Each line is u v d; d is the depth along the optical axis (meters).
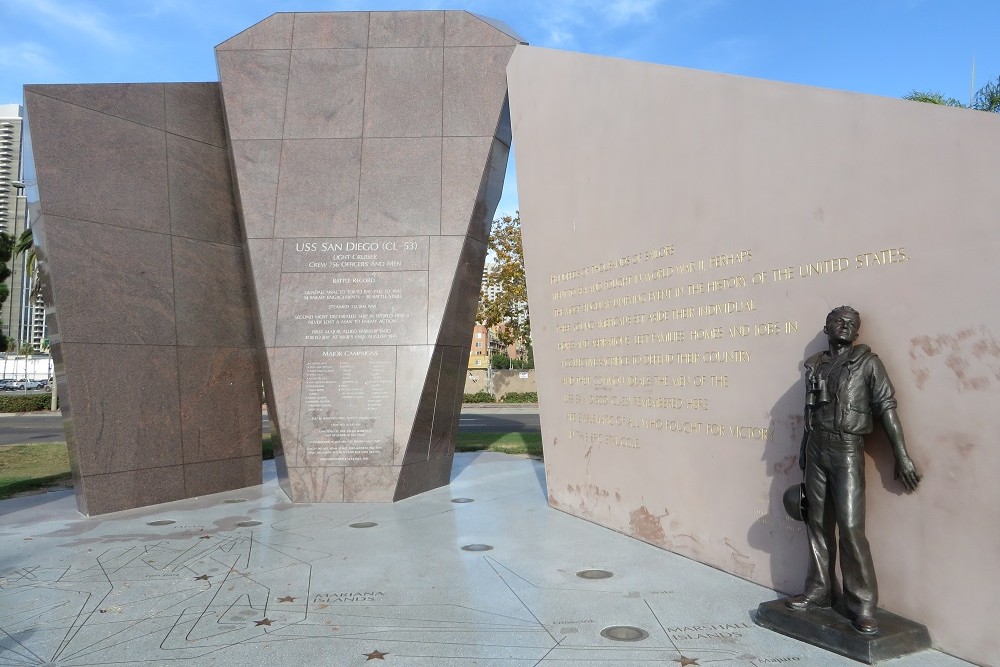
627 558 6.18
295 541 6.95
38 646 4.32
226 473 9.80
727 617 4.71
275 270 9.41
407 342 9.26
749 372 5.39
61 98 8.43
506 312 34.78
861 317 4.45
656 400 6.50
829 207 4.68
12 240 37.34
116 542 6.98
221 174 9.97
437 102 9.87
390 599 5.16
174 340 9.25
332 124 9.81
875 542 4.41
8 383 55.22
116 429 8.61
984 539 3.81
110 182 8.74
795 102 4.94
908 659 3.92
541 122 8.31
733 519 5.60
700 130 5.85
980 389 3.82
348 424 9.10
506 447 15.21
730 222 5.53
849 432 4.22
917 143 4.12
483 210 9.88
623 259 6.89
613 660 4.04
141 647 4.29
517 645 4.27
